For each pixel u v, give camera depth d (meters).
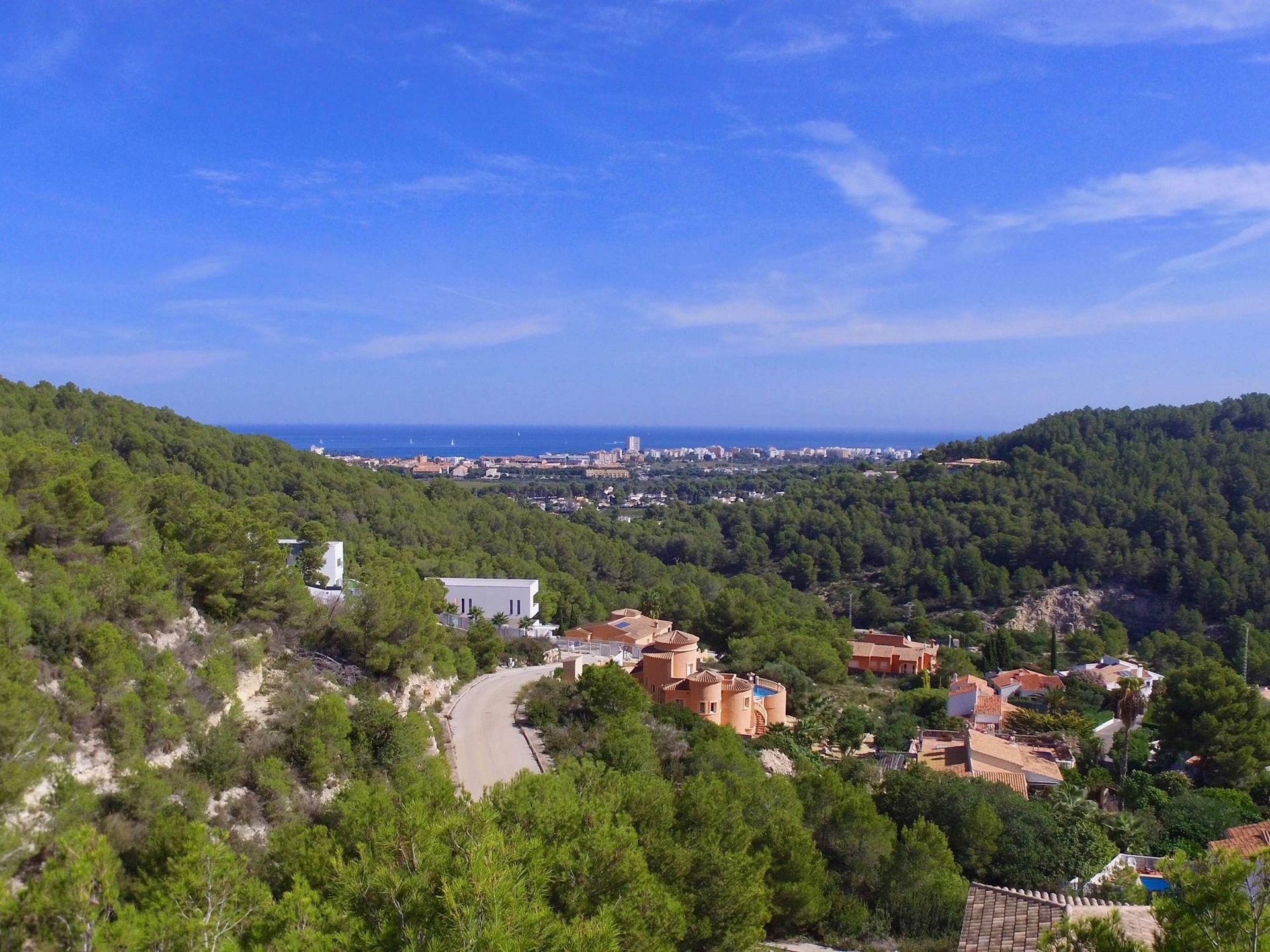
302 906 11.43
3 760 15.03
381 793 18.25
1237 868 10.38
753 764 35.09
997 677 71.12
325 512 76.62
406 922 11.16
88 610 22.28
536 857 13.86
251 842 18.88
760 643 68.38
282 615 31.64
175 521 36.44
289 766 23.17
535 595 64.12
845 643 78.38
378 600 33.81
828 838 28.59
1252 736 46.44
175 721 20.89
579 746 33.53
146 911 11.25
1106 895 29.59
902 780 36.84
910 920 26.66
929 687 71.44
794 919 24.75
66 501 26.30
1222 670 50.25
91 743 18.84
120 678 20.22
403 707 32.94
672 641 52.56
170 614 25.41
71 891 10.07
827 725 53.31
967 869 32.06
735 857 18.62
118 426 73.06
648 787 21.08
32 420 65.69
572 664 43.50
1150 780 45.16
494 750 32.78
